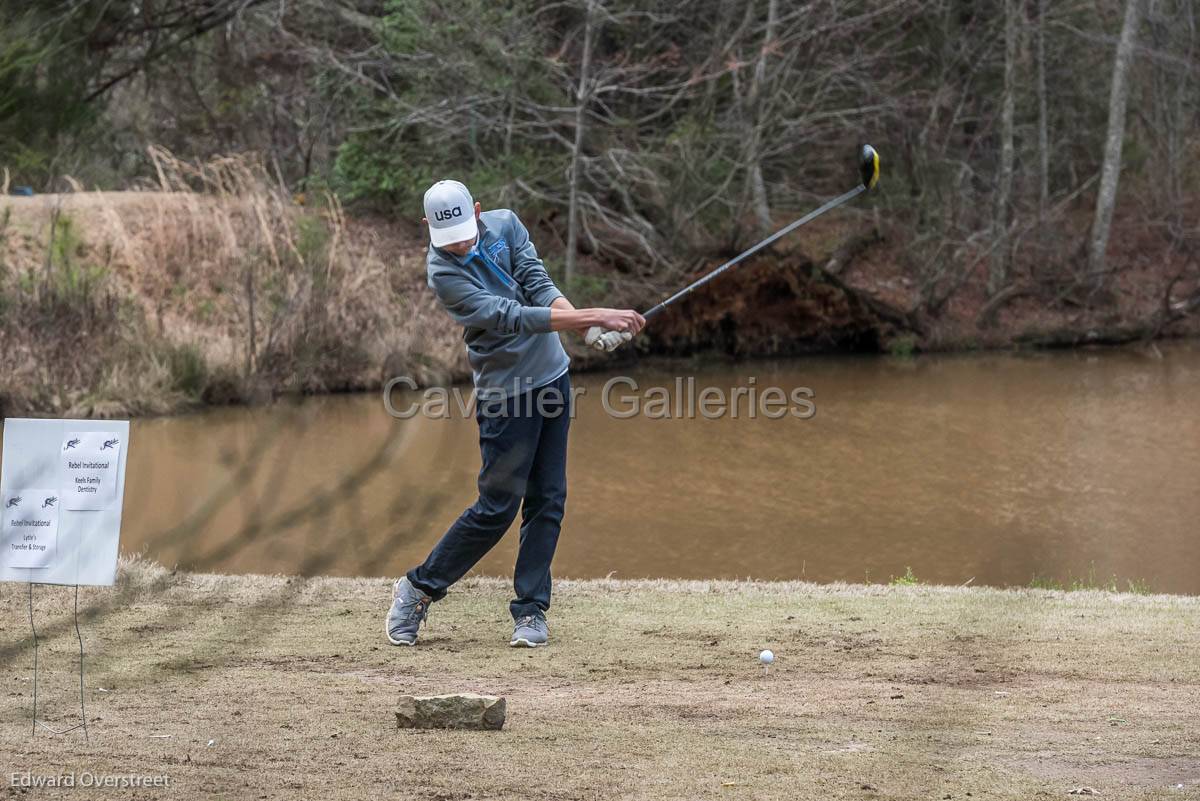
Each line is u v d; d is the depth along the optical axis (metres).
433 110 47.66
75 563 6.76
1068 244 57.78
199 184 51.44
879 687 9.01
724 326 49.44
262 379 28.84
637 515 23.88
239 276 37.69
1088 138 63.28
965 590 13.46
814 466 29.06
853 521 23.50
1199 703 8.48
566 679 9.30
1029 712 8.23
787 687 9.02
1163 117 63.78
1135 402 38.84
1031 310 55.81
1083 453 30.78
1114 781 6.69
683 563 20.11
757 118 49.44
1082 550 21.25
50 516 6.79
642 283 48.44
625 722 7.92
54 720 7.71
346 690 8.77
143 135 51.91
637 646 10.53
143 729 7.54
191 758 6.91
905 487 26.75
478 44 47.09
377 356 36.53
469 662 9.88
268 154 53.69
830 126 52.22
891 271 56.41
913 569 19.72
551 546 10.71
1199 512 24.39
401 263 46.28
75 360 34.16
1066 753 7.23
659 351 48.88
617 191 50.34
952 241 52.81
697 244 49.41
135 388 33.75
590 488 26.47
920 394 40.59
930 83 57.06
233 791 6.31
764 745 7.37
